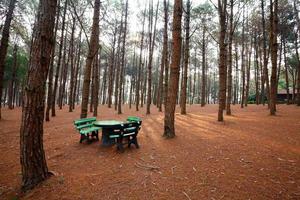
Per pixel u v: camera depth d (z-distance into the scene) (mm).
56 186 4594
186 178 4809
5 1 14172
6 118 15648
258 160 5617
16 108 29188
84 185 4617
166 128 8297
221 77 11969
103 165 5707
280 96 42344
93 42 10789
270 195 4008
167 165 5551
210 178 4754
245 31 24844
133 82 44375
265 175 4770
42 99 4801
